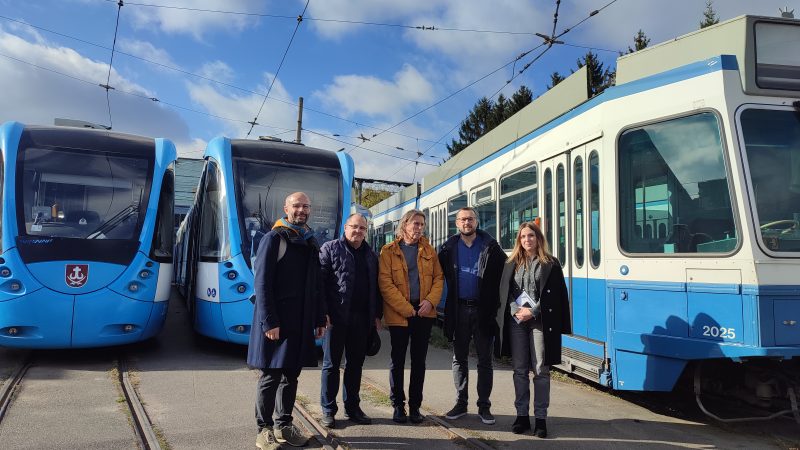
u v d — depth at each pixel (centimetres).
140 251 758
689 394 668
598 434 513
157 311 775
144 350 837
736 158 505
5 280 677
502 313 520
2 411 525
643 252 568
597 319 618
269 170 854
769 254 488
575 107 690
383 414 554
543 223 762
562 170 715
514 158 877
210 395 605
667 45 588
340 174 902
